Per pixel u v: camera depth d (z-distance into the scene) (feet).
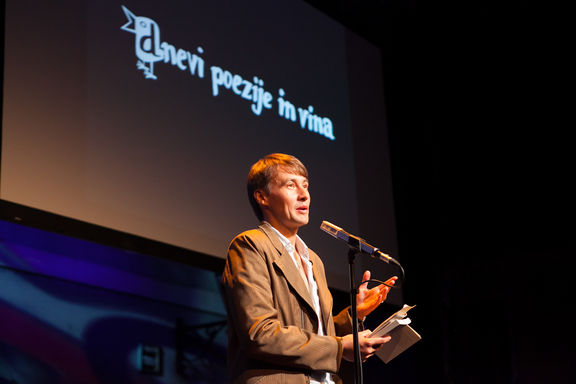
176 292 15.90
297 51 14.40
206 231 11.47
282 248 5.61
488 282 16.66
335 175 14.21
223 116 12.39
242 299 5.12
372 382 15.21
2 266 12.73
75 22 10.55
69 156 9.95
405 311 5.37
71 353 13.50
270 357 4.90
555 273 15.96
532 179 16.20
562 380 15.72
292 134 13.61
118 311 14.69
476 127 16.94
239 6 13.42
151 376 14.92
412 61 17.70
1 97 9.36
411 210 16.61
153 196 10.87
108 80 10.76
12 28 9.71
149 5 11.71
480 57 16.93
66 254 13.64
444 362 16.20
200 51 12.34
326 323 5.63
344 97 15.24
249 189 6.22
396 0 16.97
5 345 12.44
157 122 11.27
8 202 9.12
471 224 16.88
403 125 17.24
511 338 16.51
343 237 5.93
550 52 15.98
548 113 16.02
